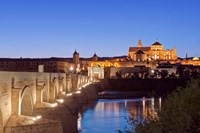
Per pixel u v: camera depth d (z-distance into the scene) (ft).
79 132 223.30
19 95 132.67
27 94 156.66
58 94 259.80
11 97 130.72
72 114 187.32
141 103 470.39
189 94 59.00
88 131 226.79
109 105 436.35
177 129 53.57
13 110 130.41
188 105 57.16
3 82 118.42
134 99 552.82
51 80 229.86
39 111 171.83
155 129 56.08
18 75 142.31
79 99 349.20
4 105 119.75
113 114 327.67
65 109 182.39
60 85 272.72
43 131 125.80
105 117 302.45
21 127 120.26
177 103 58.23
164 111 58.54
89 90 517.14
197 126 54.19
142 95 642.63
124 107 405.59
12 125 120.37
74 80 378.12
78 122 269.85
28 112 162.40
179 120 53.57
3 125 117.70
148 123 61.11
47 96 210.79
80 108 348.38
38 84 185.06
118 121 274.57
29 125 122.72
